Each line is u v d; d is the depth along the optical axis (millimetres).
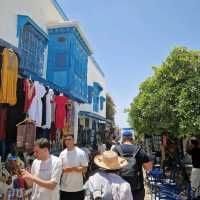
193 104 10188
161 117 11695
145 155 6180
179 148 15070
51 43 13977
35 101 8023
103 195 4055
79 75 16016
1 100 6828
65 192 7082
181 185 10688
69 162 7113
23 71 8938
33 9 12109
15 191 7059
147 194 11859
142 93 15703
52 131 10000
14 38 10352
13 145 7777
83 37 15641
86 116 22469
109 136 34344
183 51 11516
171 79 11477
